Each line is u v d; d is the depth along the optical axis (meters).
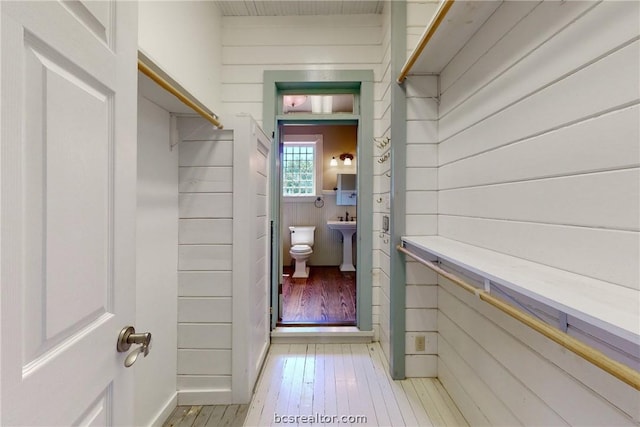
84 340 0.58
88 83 0.60
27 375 0.45
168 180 1.57
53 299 0.50
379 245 2.48
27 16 0.45
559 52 0.92
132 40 0.77
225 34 2.54
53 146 0.50
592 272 0.81
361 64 2.53
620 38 0.73
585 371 0.80
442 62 1.74
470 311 1.50
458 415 1.59
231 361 1.69
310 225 5.00
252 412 1.63
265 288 2.21
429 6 1.92
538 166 1.01
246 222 1.68
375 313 2.52
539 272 0.90
